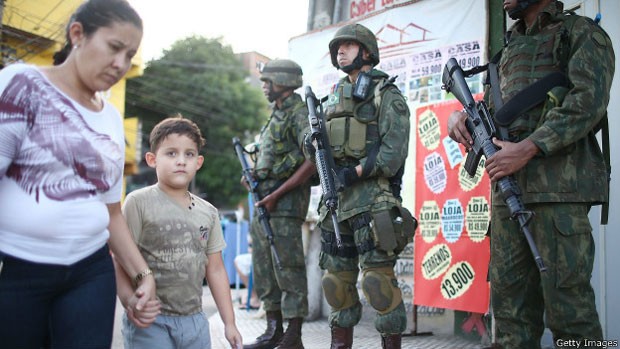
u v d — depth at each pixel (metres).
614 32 3.77
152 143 2.47
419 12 5.11
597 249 3.79
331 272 3.46
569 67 2.54
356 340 4.58
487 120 2.77
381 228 3.14
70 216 1.77
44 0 11.66
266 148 4.34
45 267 1.75
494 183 2.82
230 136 28.36
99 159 1.84
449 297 4.27
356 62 3.55
